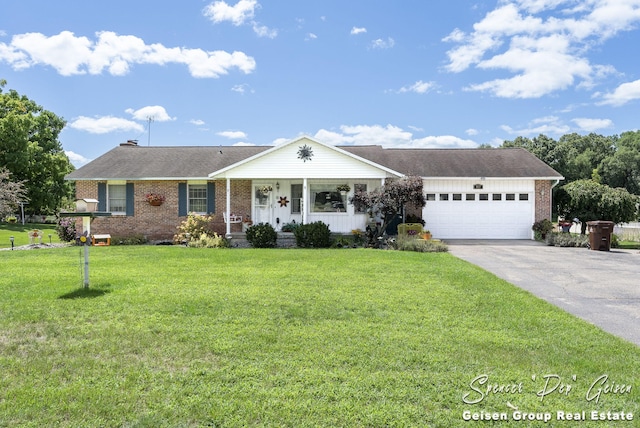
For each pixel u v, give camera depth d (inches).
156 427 135.9
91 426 136.1
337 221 756.6
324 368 181.0
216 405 149.4
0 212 893.2
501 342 214.2
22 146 1412.4
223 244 668.7
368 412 145.9
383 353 197.8
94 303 280.4
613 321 257.6
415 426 138.1
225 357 192.7
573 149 2096.5
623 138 2603.3
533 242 727.7
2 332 224.2
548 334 228.1
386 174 704.4
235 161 808.3
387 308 276.2
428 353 198.4
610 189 813.2
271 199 764.6
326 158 708.7
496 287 342.3
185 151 863.1
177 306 275.0
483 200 780.0
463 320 251.8
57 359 189.0
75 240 737.0
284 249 625.6
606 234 620.4
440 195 778.8
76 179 741.9
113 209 765.9
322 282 358.0
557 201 840.9
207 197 762.8
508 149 894.4
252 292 317.4
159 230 761.6
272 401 152.5
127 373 175.0
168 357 192.5
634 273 424.5
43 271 409.7
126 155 841.5
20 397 153.5
